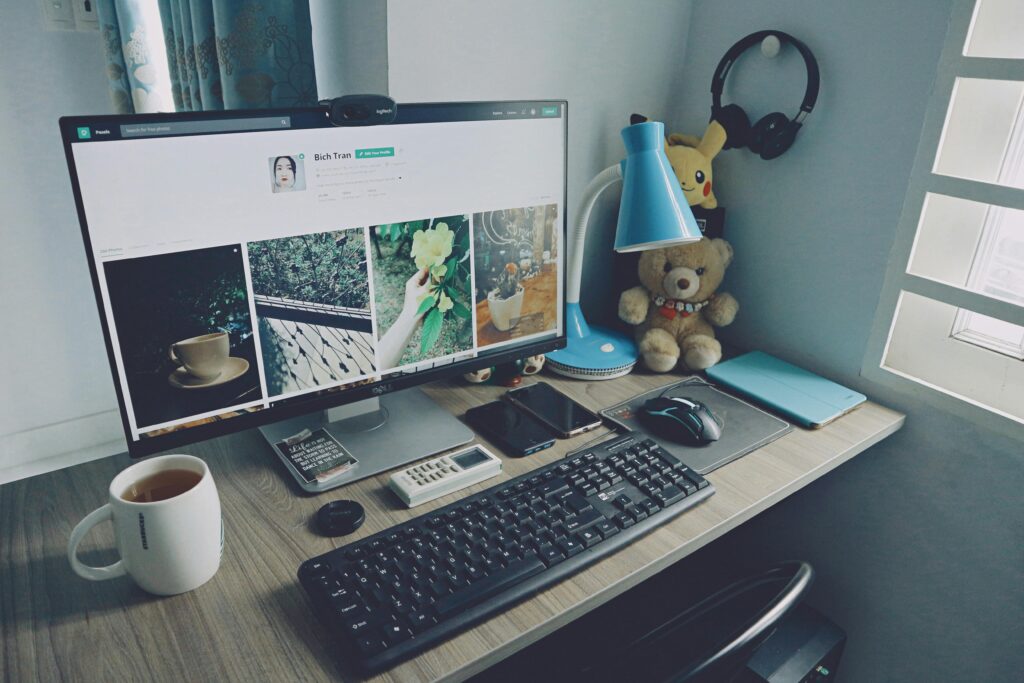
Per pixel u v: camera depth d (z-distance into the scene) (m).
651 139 0.95
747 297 1.34
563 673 1.07
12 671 0.59
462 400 1.07
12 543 0.74
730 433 1.02
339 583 0.67
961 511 1.11
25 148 1.38
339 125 0.78
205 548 0.66
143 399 0.74
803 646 1.15
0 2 1.28
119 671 0.59
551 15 1.12
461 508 0.78
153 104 1.30
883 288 1.12
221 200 0.73
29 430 1.52
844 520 1.28
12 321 1.45
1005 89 1.01
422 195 0.87
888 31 1.03
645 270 1.26
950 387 1.12
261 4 1.14
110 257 0.69
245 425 0.81
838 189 1.15
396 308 0.88
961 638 1.16
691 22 1.30
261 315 0.79
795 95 1.17
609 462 0.89
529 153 0.95
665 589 1.26
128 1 1.21
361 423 0.96
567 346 1.21
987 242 1.09
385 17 0.97
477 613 0.65
